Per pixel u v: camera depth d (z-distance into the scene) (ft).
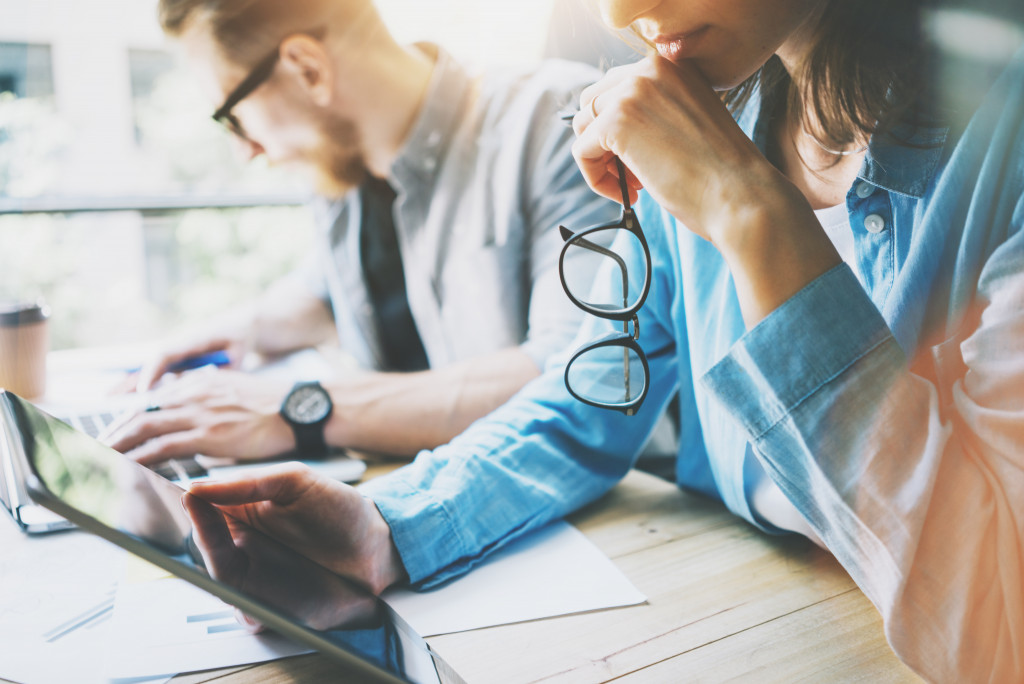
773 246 1.49
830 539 1.60
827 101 1.78
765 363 1.53
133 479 1.48
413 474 2.07
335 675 1.52
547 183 3.72
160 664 1.54
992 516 1.39
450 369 3.07
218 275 13.58
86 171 12.63
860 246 1.89
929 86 1.66
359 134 4.00
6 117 12.00
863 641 1.62
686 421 2.42
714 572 1.92
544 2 3.75
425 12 4.07
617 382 2.02
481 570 1.95
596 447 2.33
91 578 1.91
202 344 3.84
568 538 2.12
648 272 1.76
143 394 3.38
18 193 11.76
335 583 1.59
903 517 1.43
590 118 1.77
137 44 12.55
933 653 1.44
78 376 3.76
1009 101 1.57
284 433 2.80
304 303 4.34
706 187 1.54
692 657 1.57
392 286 4.38
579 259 3.09
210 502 1.61
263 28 3.59
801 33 1.79
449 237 4.13
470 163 3.98
